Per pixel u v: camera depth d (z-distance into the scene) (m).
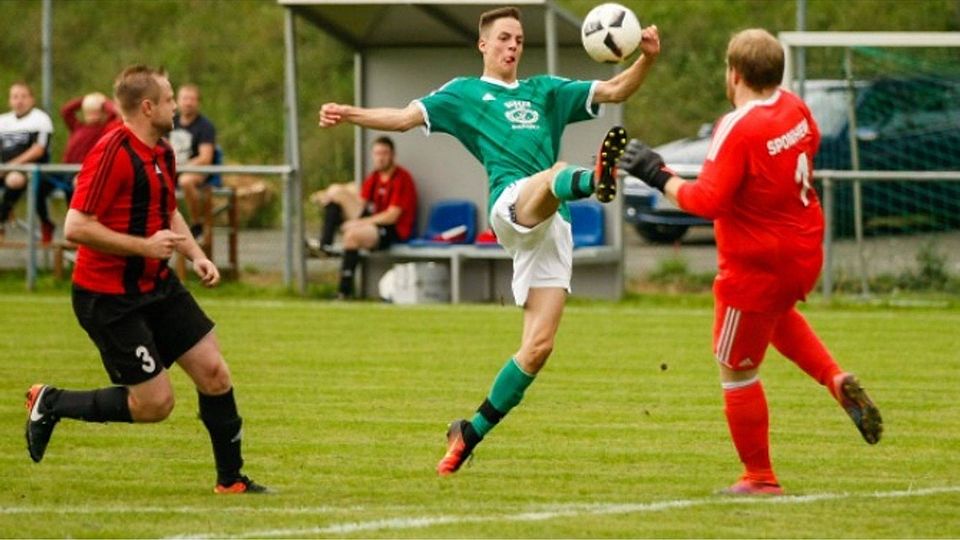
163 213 20.42
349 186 54.22
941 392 30.94
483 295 50.00
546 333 21.83
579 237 49.47
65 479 21.97
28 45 84.44
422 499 20.33
